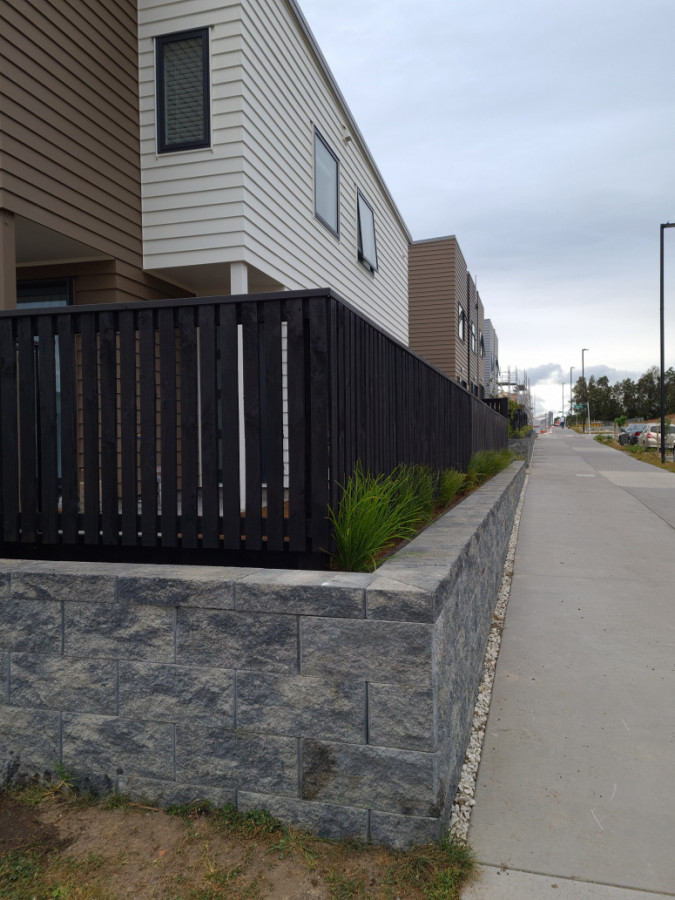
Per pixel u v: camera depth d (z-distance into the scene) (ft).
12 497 11.91
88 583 8.80
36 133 17.60
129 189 21.67
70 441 11.50
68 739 8.99
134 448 11.19
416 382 17.60
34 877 7.54
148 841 8.07
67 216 18.76
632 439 115.96
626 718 11.62
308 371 10.35
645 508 37.96
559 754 10.41
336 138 31.76
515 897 7.25
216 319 10.81
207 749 8.42
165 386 11.00
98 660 8.82
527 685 13.14
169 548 11.54
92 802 8.79
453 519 15.06
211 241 21.58
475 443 34.22
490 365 140.26
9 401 11.88
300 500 10.31
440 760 7.91
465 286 73.26
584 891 7.34
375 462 12.89
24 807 8.79
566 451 101.60
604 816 8.75
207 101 21.35
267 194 23.30
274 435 10.41
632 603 18.71
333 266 31.32
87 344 11.35
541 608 18.38
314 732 8.00
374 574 8.69
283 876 7.48
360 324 12.00
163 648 8.54
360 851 7.82
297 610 7.98
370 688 7.79
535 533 30.04
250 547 10.64
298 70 26.40
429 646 7.59
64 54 18.71
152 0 21.98
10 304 16.83
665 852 8.00
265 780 8.21
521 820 8.69
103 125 20.36
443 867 7.55
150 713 8.63
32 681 9.11
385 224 43.14
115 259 21.06
